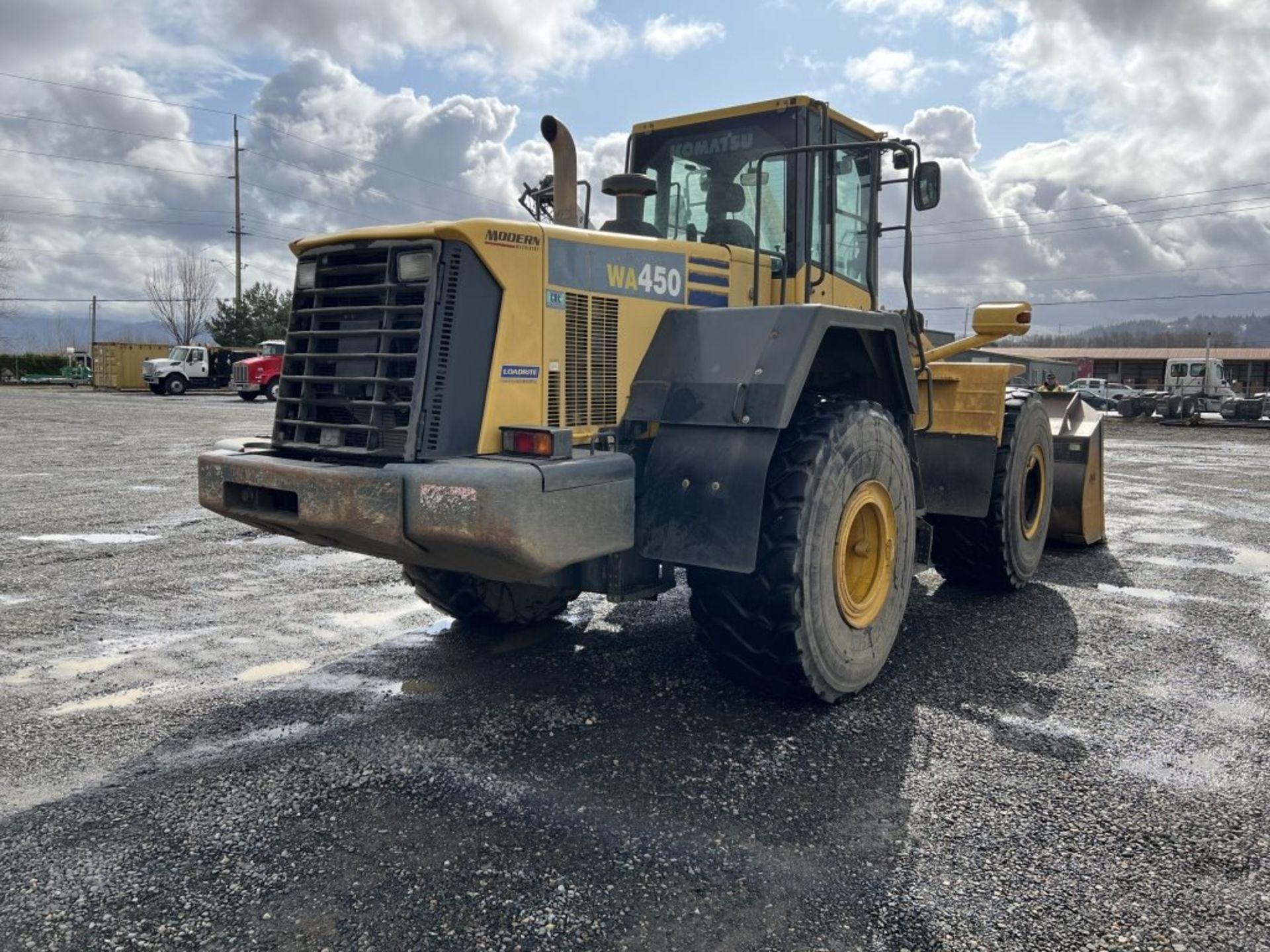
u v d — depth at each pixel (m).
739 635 3.40
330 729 3.36
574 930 2.16
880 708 3.59
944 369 5.28
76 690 3.78
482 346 3.19
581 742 3.24
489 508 2.83
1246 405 30.11
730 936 2.14
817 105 4.48
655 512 3.36
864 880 2.38
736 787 2.90
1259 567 6.28
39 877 2.38
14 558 6.31
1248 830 2.65
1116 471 12.98
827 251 4.58
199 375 35.03
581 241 3.47
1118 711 3.57
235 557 6.45
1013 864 2.46
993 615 4.99
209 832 2.60
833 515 3.43
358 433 3.30
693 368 3.52
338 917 2.20
